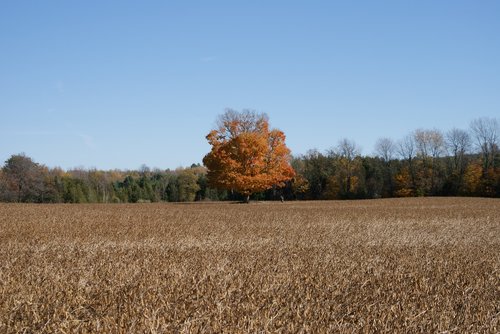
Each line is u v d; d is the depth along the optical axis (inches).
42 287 391.5
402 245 757.9
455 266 539.2
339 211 1736.0
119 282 412.2
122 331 278.1
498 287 423.2
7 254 603.2
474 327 298.0
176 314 310.0
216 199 4163.4
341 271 485.7
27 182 3572.8
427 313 322.3
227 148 2500.0
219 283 405.1
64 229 975.0
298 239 833.5
